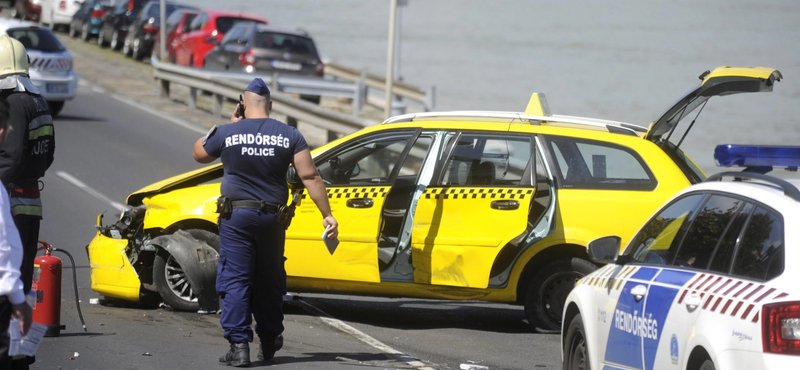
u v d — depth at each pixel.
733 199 17.25
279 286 23.61
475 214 28.75
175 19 119.19
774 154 20.02
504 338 29.27
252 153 22.62
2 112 18.64
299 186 29.00
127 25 132.62
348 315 32.50
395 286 29.48
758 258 15.64
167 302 30.67
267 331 23.78
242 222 22.64
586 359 21.16
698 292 16.52
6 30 76.31
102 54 130.88
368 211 29.20
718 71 25.72
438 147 29.67
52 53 76.88
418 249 29.09
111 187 53.84
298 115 73.25
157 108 90.06
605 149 28.86
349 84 91.62
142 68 120.69
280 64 93.25
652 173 28.31
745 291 15.34
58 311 25.39
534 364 25.73
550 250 29.20
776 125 117.75
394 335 29.30
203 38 105.00
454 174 29.36
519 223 28.33
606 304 20.03
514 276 28.84
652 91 150.62
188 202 30.75
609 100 137.38
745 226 16.45
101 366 22.39
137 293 30.61
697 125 116.31
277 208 22.88
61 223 44.44
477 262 28.55
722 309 15.59
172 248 29.55
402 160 29.53
